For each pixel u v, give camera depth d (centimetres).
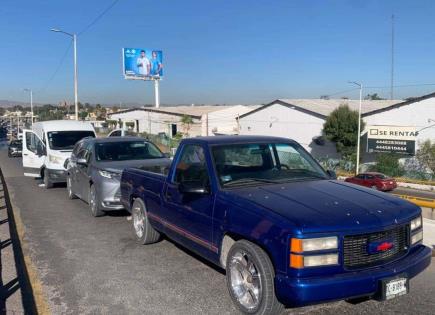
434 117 4781
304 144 5603
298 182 534
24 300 514
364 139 4962
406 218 442
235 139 582
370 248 412
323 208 431
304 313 468
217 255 505
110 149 1047
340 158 5175
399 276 417
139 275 591
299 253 394
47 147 1459
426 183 3759
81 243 754
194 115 7350
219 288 543
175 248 712
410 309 477
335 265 400
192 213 551
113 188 920
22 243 757
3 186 1456
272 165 574
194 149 586
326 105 5875
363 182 3431
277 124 5966
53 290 545
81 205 1119
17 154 3888
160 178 659
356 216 418
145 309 488
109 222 913
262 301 425
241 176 536
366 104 5991
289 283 394
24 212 1037
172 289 542
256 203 455
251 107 7712
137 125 8756
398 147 4638
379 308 479
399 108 5016
